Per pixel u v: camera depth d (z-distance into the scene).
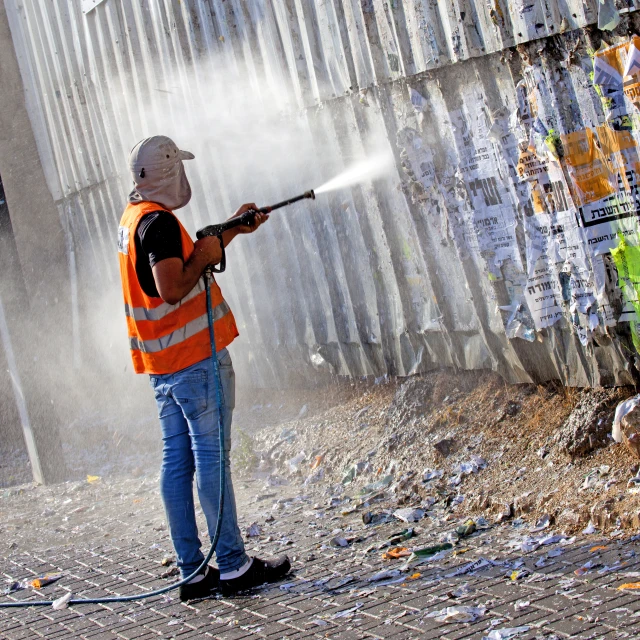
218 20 17.16
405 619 8.14
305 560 10.60
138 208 9.94
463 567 9.20
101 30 21.86
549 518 10.11
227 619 9.08
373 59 13.49
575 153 10.87
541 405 12.41
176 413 10.20
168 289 9.41
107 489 17.50
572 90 10.73
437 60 12.34
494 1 11.15
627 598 7.65
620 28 9.98
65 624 9.83
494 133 11.85
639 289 10.58
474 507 11.22
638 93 9.98
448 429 13.36
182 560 10.11
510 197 11.95
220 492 9.79
